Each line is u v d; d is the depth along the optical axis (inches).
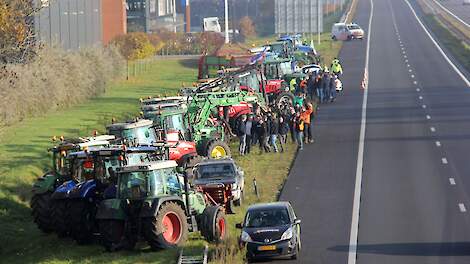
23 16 4842.5
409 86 6102.4
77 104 5438.0
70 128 4372.5
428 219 2630.4
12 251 2512.3
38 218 2642.7
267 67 5157.5
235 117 4052.7
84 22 7042.3
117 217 2375.7
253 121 3909.9
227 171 2930.6
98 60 6102.4
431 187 3088.1
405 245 2351.1
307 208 2854.3
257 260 2284.7
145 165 2401.6
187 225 2423.7
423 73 6796.3
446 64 7308.1
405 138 4138.8
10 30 4606.3
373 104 5300.2
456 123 4500.5
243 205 2950.3
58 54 5423.2
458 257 2203.5
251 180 3336.6
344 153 3831.2
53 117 4805.6
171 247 2369.6
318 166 3570.4
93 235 2529.5
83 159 2578.7
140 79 7003.0
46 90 4953.3
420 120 4650.6
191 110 3818.9
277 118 3983.8
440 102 5285.4
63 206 2512.3
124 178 2409.0
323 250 2347.4
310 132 4094.5
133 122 3100.4
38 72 4975.4
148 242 2364.7
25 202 3031.5
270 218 2356.1
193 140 3661.4
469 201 2844.5
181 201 2421.3
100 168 2527.1
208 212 2456.9
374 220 2655.0
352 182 3228.3
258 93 4468.5
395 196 2972.4
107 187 2506.2
